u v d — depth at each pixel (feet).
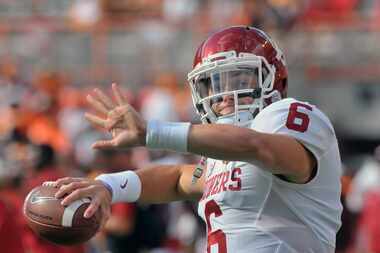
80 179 40.29
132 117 35.83
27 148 86.43
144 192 43.27
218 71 39.86
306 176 37.99
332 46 157.79
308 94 156.46
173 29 161.79
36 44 163.84
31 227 39.42
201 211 41.27
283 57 41.55
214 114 40.34
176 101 153.79
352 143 153.99
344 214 89.97
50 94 143.23
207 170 41.70
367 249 97.25
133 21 163.84
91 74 161.27
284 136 36.99
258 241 38.73
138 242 90.43
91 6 166.91
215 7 161.79
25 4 166.61
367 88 155.84
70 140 128.67
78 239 39.01
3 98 138.31
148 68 160.76
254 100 39.93
